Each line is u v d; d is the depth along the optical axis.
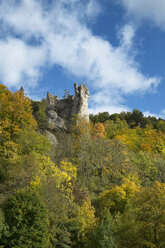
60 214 23.66
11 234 18.92
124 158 46.34
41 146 36.03
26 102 43.09
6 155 31.44
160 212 22.66
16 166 27.05
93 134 63.25
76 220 25.44
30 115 41.66
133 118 104.38
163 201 23.39
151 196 24.16
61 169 31.97
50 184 24.77
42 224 20.38
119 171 44.19
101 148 48.50
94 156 47.19
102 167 44.41
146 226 22.59
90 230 25.16
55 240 22.27
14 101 41.94
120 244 23.09
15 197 21.28
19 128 39.53
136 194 26.53
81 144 49.75
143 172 46.03
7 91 54.47
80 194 30.53
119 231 24.06
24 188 24.08
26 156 28.69
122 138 63.50
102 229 22.41
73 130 61.25
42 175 26.83
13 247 18.38
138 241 22.80
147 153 54.03
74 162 45.09
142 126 100.38
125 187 32.84
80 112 67.81
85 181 39.59
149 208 23.31
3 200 22.19
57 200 23.97
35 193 21.91
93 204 33.03
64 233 23.80
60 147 47.38
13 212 19.97
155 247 21.59
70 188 29.53
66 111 70.62
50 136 54.31
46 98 75.81
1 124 36.81
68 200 26.97
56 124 63.84
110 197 31.77
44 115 63.38
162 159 52.06
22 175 25.31
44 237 20.33
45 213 21.30
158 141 64.38
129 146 61.00
